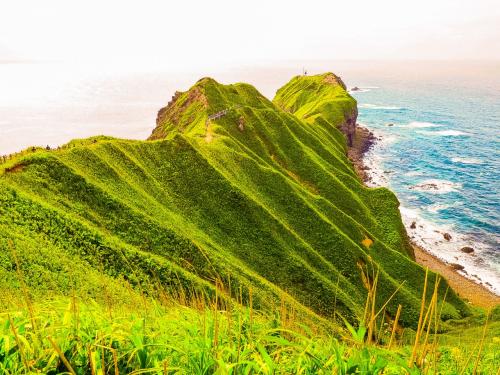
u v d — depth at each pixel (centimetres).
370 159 15862
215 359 414
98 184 5400
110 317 531
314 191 10012
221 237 6462
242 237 6600
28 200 4200
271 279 6125
